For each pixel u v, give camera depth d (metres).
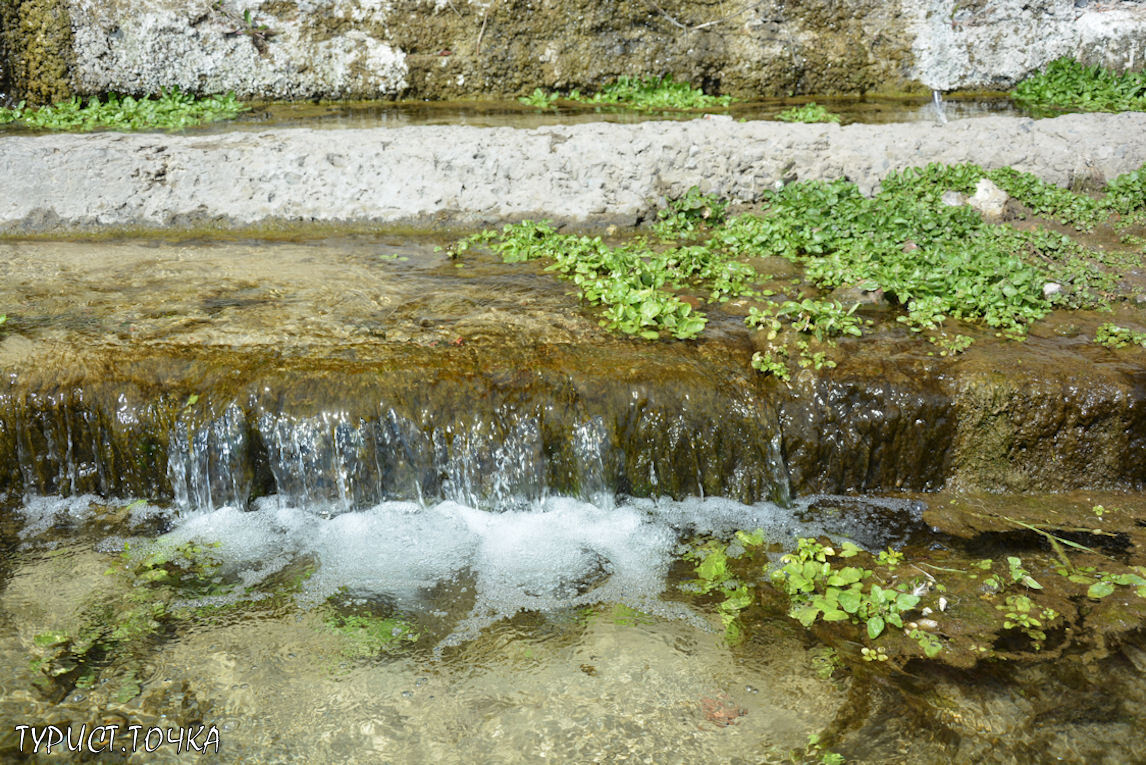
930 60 5.17
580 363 2.70
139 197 3.48
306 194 3.51
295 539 2.58
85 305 2.93
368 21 4.92
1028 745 2.16
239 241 3.40
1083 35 5.18
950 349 2.79
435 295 3.02
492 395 2.64
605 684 2.27
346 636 2.37
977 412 2.68
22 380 2.64
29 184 3.46
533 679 2.28
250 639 2.36
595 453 2.64
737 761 2.14
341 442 2.61
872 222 3.37
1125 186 3.56
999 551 2.55
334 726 2.20
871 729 2.18
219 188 3.50
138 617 2.39
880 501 2.69
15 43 4.65
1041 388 2.67
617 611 2.42
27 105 4.74
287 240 3.41
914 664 2.30
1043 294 3.03
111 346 2.74
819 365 2.72
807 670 2.29
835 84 5.21
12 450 2.65
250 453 2.63
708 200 3.52
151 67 4.75
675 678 2.28
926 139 3.69
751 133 3.68
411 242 3.39
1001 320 2.91
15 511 2.64
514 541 2.59
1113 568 2.49
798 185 3.54
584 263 3.15
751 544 2.57
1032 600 2.42
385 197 3.50
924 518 2.64
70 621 2.38
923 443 2.70
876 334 2.86
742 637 2.36
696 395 2.65
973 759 2.14
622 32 5.06
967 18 5.15
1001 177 3.60
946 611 2.40
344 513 2.65
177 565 2.52
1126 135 3.76
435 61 5.00
